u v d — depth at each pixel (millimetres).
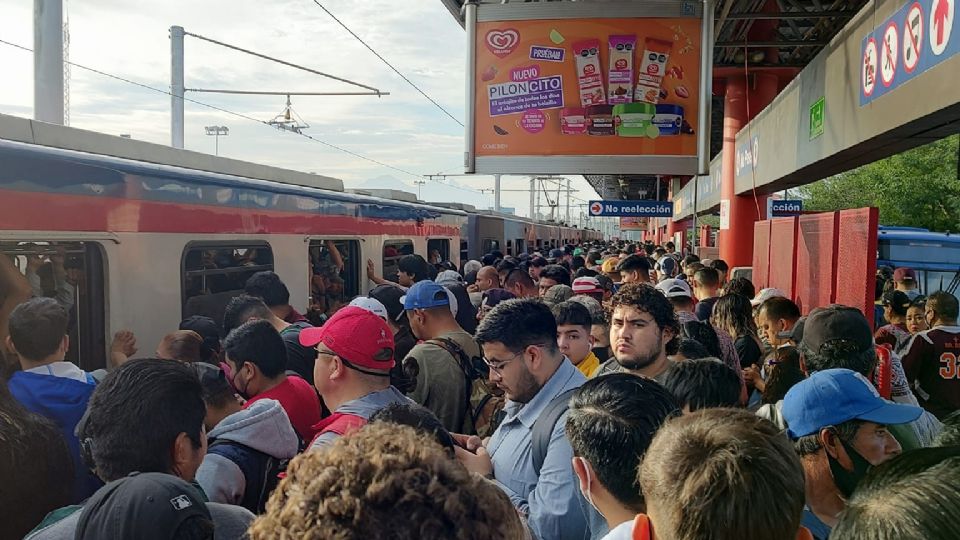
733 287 6477
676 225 34219
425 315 4148
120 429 2053
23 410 2387
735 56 12773
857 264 6055
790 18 9922
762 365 4391
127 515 1673
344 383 2891
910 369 4699
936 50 4996
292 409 3305
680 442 1447
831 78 7641
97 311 4344
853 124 6898
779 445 1422
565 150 8133
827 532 2178
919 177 25172
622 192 41688
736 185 13312
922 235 12469
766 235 10625
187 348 3684
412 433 1121
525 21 8102
